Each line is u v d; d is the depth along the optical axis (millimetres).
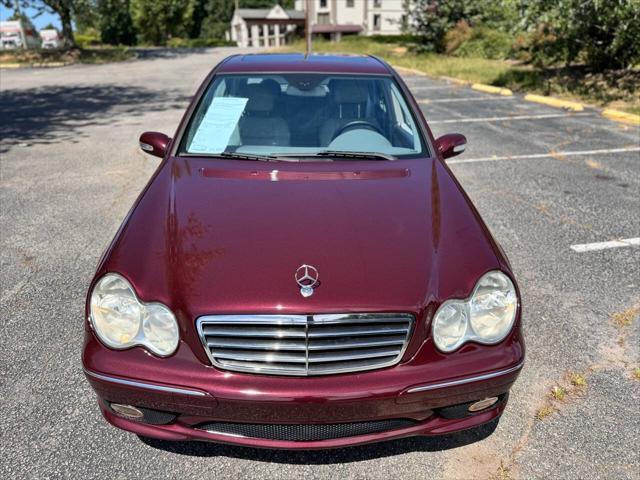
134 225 2486
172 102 11773
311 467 2369
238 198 2645
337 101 3473
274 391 2025
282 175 2873
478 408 2246
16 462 2354
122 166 6727
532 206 5348
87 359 2143
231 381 2045
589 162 6848
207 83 3582
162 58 24766
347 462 2398
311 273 2156
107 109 10859
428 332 2111
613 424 2602
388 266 2223
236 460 2400
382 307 2086
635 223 4926
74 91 13508
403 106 3494
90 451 2426
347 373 2072
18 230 4738
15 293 3701
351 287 2127
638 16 10617
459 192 2840
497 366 2143
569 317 3471
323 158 3105
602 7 10703
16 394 2750
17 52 24172
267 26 62719
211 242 2324
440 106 10930
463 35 21094
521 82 13320
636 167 6633
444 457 2428
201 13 78438
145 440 2494
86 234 4660
